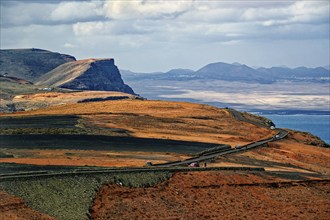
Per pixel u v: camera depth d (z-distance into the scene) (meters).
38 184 95.88
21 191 92.12
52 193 94.69
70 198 95.06
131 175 109.88
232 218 102.00
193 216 99.69
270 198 115.88
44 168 114.12
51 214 87.62
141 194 104.06
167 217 96.94
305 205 114.88
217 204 107.62
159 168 118.69
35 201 90.44
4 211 83.75
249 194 115.56
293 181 126.06
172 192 108.31
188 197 108.12
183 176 116.69
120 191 102.75
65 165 119.69
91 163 126.69
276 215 106.94
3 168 111.56
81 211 91.56
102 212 93.69
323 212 112.19
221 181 118.12
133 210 97.12
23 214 84.75
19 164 118.31
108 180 105.12
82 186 100.19
